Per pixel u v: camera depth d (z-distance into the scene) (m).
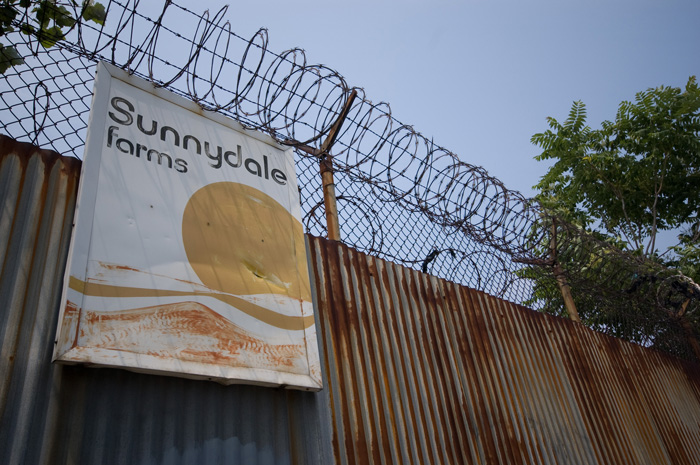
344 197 4.03
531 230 5.29
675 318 6.94
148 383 2.53
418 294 4.18
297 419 2.92
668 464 5.41
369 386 3.41
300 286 3.22
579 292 6.19
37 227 2.62
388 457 3.24
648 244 10.02
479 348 4.37
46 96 2.95
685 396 6.39
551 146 10.27
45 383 2.29
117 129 2.94
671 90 10.05
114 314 2.45
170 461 2.44
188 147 3.19
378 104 4.12
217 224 3.05
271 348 2.87
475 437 3.85
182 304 2.67
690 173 9.99
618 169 10.00
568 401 4.84
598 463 4.68
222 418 2.67
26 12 3.03
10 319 2.35
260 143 3.59
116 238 2.62
